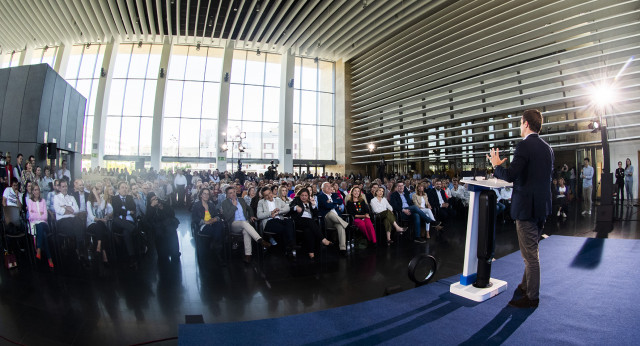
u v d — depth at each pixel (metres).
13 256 3.95
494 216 2.59
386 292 2.82
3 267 3.97
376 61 17.48
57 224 4.25
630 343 1.72
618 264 3.31
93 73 17.81
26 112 8.65
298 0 13.19
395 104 16.75
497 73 11.94
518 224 2.35
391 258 4.44
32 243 4.25
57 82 9.67
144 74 18.16
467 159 13.72
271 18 15.13
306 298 2.99
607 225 6.00
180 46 18.48
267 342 1.91
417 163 16.12
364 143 19.09
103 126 16.58
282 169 18.00
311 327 2.11
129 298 3.00
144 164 17.17
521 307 2.28
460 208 8.50
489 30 11.59
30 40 15.90
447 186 8.57
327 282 3.44
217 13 13.16
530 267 2.27
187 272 3.84
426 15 14.11
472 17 12.28
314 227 4.58
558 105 10.81
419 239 5.62
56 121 9.68
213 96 18.83
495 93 12.14
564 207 7.04
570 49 10.23
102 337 2.25
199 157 18.39
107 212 4.55
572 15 9.68
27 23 14.41
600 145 10.08
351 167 19.86
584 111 10.23
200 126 18.56
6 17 13.67
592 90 9.60
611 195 6.28
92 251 4.81
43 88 8.80
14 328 2.37
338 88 20.41
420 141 15.54
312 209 5.13
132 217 4.73
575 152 10.73
